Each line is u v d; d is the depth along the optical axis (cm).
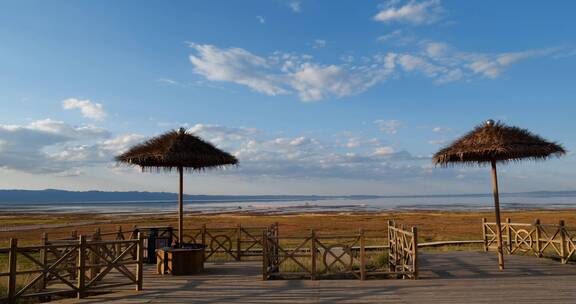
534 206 9081
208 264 1073
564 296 664
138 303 647
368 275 838
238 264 1071
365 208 9344
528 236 1155
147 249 1135
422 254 1191
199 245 1018
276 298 671
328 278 862
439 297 664
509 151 875
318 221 4119
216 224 3722
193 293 716
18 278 895
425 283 776
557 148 914
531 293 686
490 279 813
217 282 816
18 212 8362
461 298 655
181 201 1017
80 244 705
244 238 2011
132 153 976
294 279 838
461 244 1658
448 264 1005
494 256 1137
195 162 1017
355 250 1312
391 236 1028
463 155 955
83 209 10394
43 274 676
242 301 654
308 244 1803
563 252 1013
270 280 830
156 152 934
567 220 3834
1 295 712
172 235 1206
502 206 9281
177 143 962
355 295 684
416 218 4497
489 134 920
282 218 4809
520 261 1042
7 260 1520
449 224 3494
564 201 13238
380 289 727
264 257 840
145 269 1013
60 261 697
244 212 7575
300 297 675
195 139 1004
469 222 3741
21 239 2475
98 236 925
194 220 4478
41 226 3612
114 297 692
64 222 4397
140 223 3972
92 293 764
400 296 673
